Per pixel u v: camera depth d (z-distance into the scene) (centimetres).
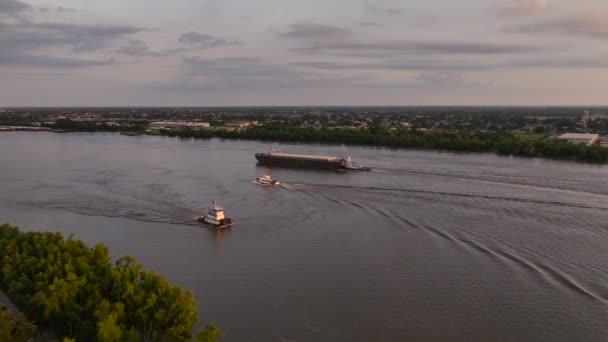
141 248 10662
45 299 6588
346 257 10081
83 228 11969
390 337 7169
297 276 9194
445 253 10175
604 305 7856
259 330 7338
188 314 6488
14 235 9206
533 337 7125
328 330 7344
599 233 11238
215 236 11506
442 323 7519
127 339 6094
